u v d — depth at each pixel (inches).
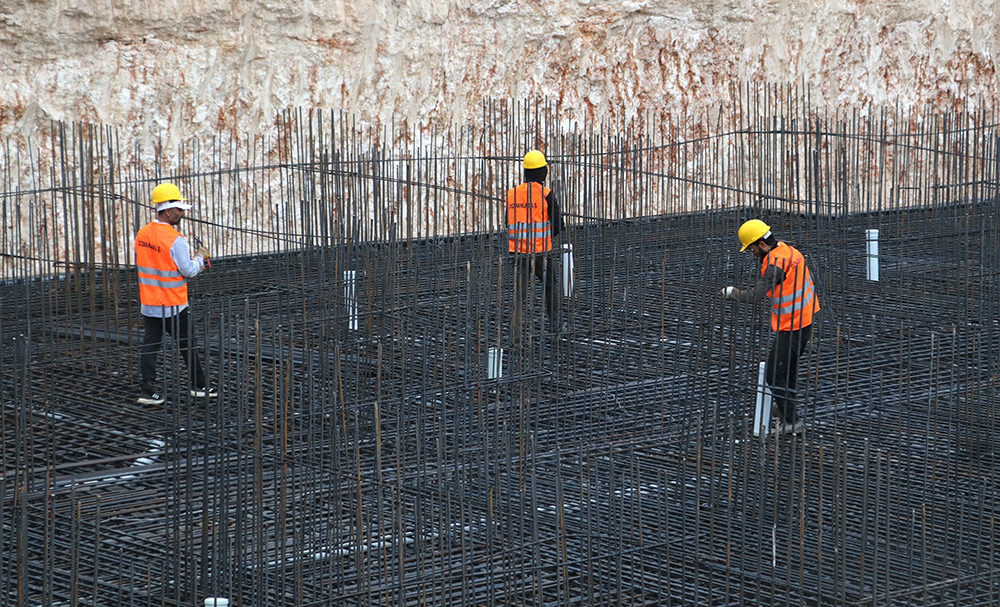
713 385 684.7
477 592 444.1
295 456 538.6
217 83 1103.6
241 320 780.6
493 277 829.8
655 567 469.4
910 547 435.8
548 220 802.8
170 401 669.3
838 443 456.8
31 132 1019.3
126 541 485.4
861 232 1130.7
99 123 1045.2
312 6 1135.6
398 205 869.2
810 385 692.7
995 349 729.6
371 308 745.0
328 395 629.6
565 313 839.7
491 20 1234.6
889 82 1460.4
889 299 895.7
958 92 1505.9
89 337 788.6
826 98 1423.5
